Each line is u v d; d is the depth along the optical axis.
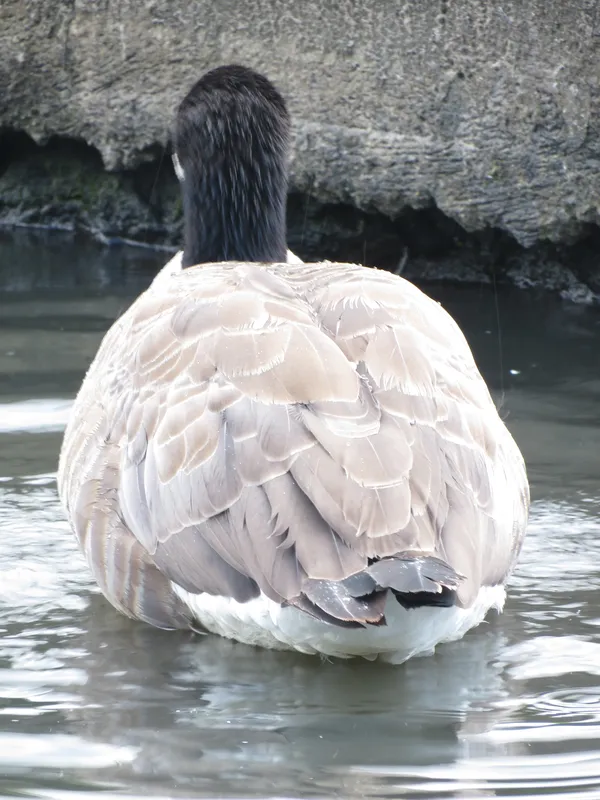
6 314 13.36
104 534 7.46
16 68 16.12
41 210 17.06
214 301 7.43
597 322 13.42
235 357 6.95
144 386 7.33
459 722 6.51
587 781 5.93
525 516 7.68
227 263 8.50
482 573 6.48
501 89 13.62
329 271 7.97
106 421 7.67
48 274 15.06
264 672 7.08
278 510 6.34
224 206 9.41
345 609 5.88
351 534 6.16
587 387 11.52
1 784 5.91
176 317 7.50
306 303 7.44
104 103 15.87
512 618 7.82
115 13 15.50
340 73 14.39
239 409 6.71
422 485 6.43
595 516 9.24
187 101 9.52
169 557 6.86
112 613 7.88
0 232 17.12
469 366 7.61
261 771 6.02
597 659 7.28
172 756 6.16
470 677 7.04
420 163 14.20
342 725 6.47
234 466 6.57
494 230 14.41
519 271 14.70
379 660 7.16
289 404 6.63
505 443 7.46
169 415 6.99
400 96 14.15
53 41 15.88
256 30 14.78
